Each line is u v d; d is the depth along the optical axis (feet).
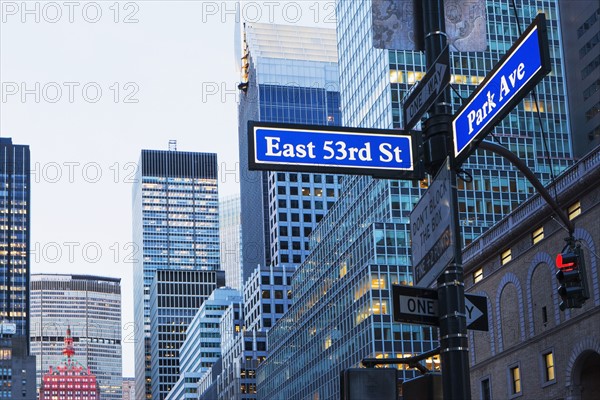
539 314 289.74
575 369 270.67
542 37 44.50
